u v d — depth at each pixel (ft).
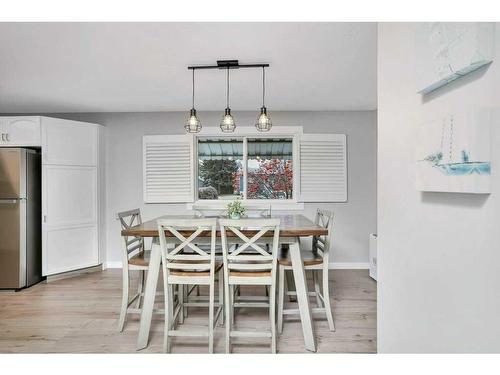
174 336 7.89
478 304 2.90
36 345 7.78
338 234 15.03
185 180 14.92
